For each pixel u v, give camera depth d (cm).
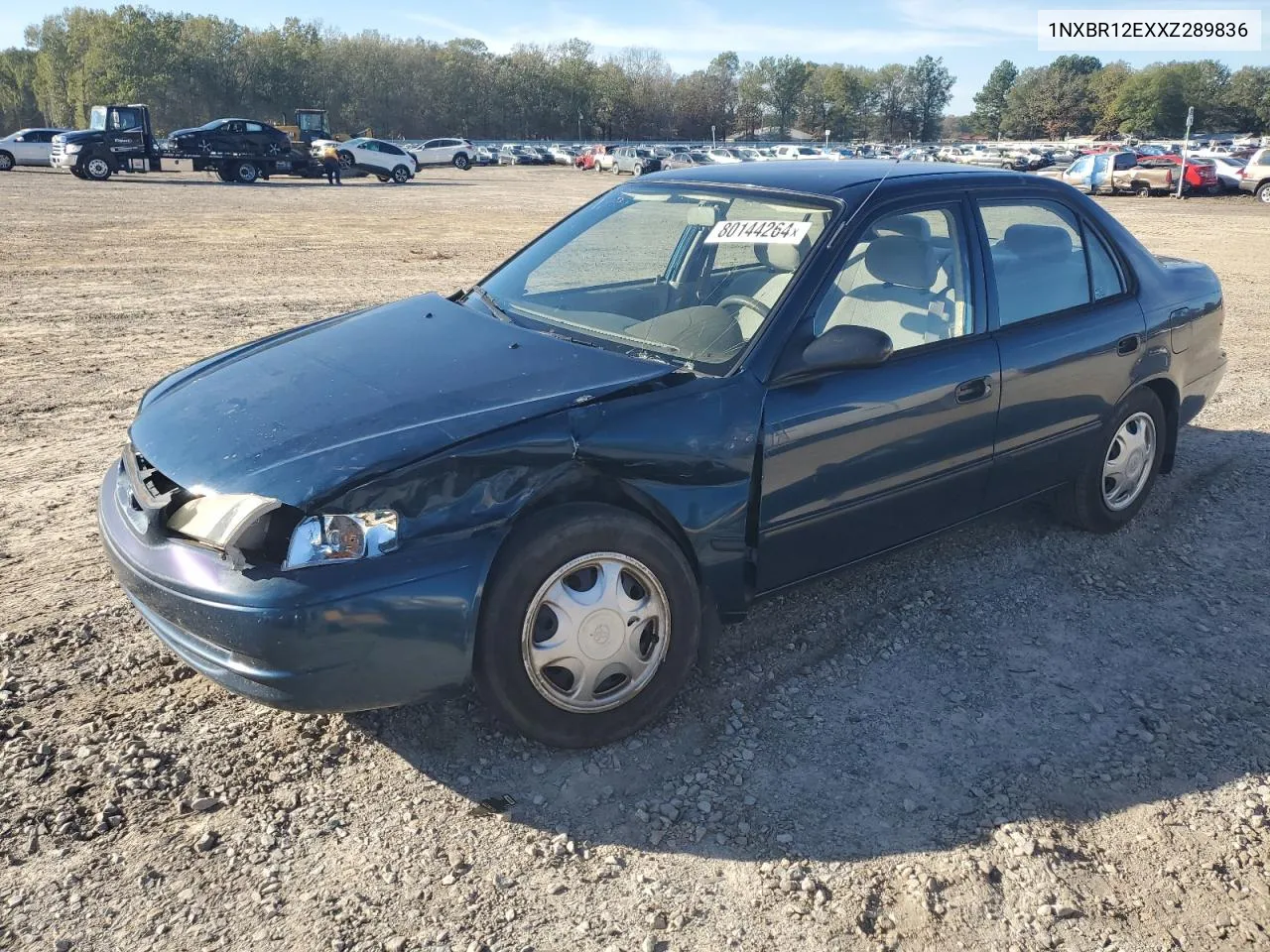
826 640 373
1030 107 12619
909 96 14800
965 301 381
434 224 2119
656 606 304
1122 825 279
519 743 307
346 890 248
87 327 923
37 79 12331
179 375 362
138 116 3338
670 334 339
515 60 13388
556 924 240
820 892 252
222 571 258
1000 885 256
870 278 353
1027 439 400
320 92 12100
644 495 299
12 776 282
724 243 370
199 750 298
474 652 275
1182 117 11350
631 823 276
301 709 263
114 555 289
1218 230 2166
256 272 1317
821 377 329
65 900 241
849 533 350
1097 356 421
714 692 338
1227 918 247
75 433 605
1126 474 461
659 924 241
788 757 306
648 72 14400
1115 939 240
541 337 343
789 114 14912
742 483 313
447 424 278
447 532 266
